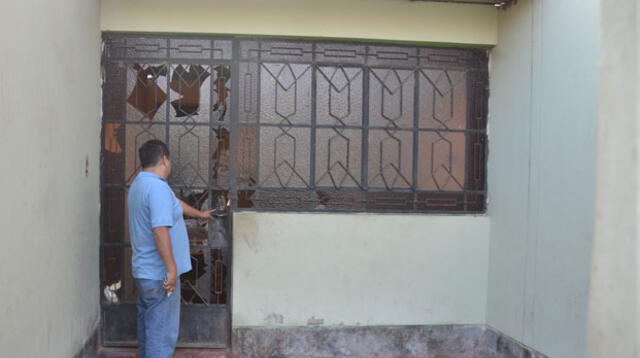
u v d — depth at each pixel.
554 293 2.89
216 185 3.42
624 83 1.47
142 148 2.84
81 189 2.93
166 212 2.65
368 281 3.50
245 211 3.43
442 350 3.58
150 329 2.78
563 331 2.82
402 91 3.53
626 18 1.45
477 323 3.61
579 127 2.70
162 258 2.64
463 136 3.60
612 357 1.50
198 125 3.39
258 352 3.43
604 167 1.53
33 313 2.22
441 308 3.57
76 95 2.81
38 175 2.27
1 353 1.91
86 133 3.01
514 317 3.27
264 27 3.32
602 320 1.54
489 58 3.61
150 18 3.27
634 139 1.44
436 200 3.59
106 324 3.40
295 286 3.44
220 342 3.47
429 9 3.44
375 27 3.41
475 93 3.61
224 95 3.40
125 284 3.40
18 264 2.05
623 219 1.47
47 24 2.37
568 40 2.78
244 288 3.40
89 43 3.05
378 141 3.52
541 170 3.01
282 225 3.41
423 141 3.56
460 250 3.57
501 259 3.43
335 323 3.48
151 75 3.36
